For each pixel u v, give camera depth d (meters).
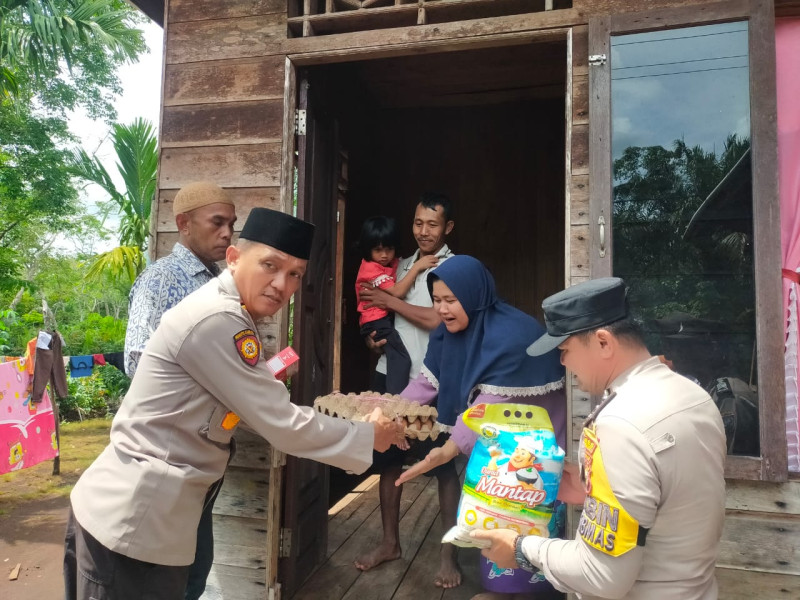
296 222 1.49
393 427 1.70
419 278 2.96
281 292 1.51
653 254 2.13
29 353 5.02
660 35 2.16
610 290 1.24
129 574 1.38
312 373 2.79
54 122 15.31
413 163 4.96
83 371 5.45
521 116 4.81
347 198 4.46
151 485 1.37
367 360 4.86
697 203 2.11
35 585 3.28
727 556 2.00
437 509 3.64
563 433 2.10
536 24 2.28
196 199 2.16
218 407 1.46
